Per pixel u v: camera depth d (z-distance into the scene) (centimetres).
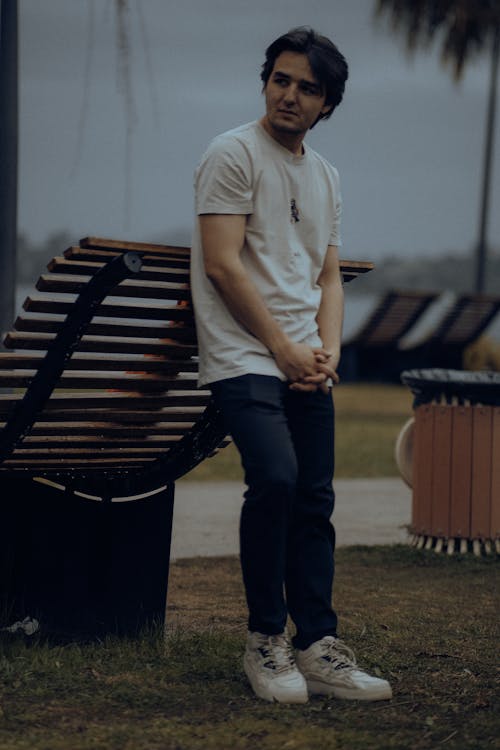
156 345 439
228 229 408
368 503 1034
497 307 3017
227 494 1063
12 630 489
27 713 392
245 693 423
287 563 439
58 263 402
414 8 2628
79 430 458
